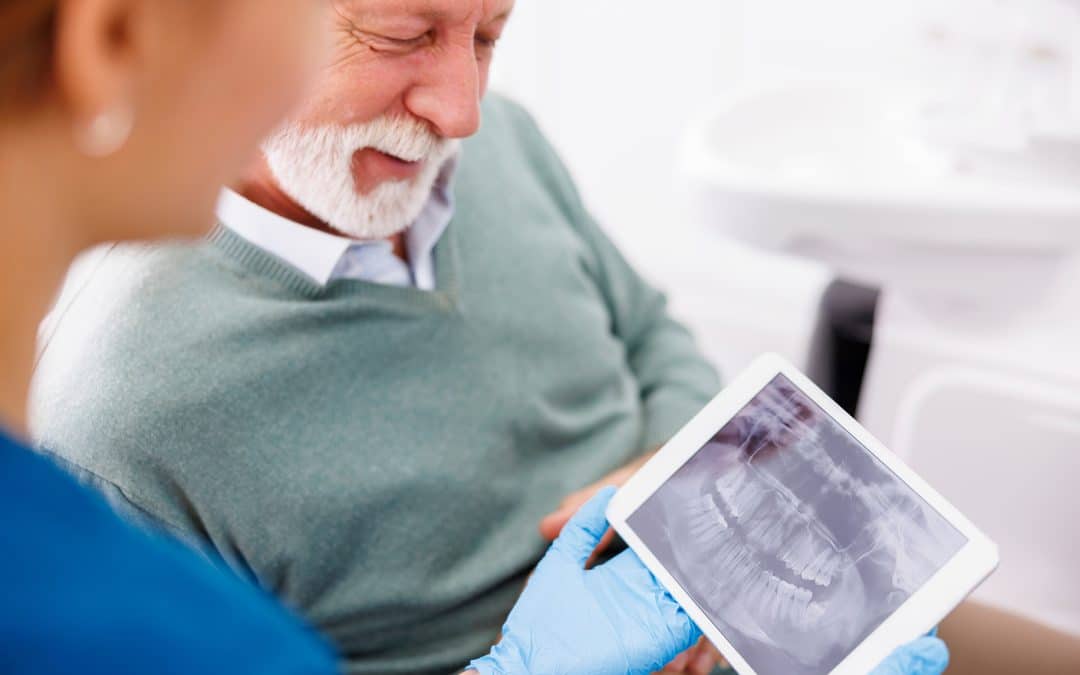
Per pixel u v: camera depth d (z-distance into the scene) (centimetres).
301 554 88
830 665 70
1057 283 139
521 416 100
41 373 86
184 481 83
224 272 88
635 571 81
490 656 80
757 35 189
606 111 207
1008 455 140
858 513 74
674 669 91
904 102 157
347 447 90
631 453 112
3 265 38
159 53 37
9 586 34
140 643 35
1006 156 138
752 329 201
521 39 201
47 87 36
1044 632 99
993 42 150
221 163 42
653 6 193
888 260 138
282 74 41
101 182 39
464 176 106
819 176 158
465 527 96
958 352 178
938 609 69
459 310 98
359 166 86
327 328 90
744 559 76
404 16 77
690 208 146
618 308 123
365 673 93
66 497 37
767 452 78
